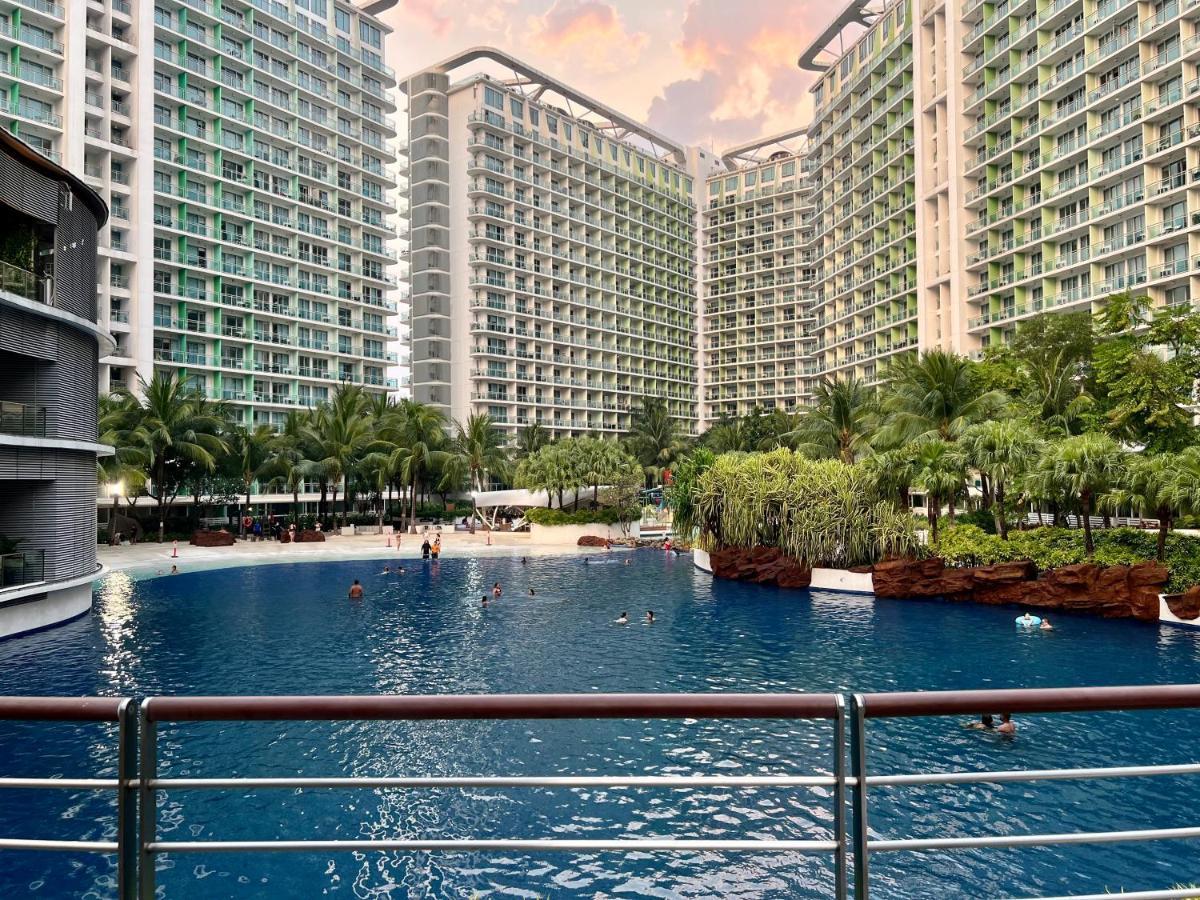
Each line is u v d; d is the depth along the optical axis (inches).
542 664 850.8
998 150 2765.7
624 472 2468.0
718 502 1686.8
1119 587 1095.6
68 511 1049.5
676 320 5679.1
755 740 593.3
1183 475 1044.5
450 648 930.1
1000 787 502.9
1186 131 2075.5
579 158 4832.7
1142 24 2194.9
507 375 4367.6
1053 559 1203.9
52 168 965.2
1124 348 1521.9
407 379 4515.3
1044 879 392.5
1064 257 2507.4
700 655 892.0
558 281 4707.2
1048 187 2559.1
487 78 4308.6
